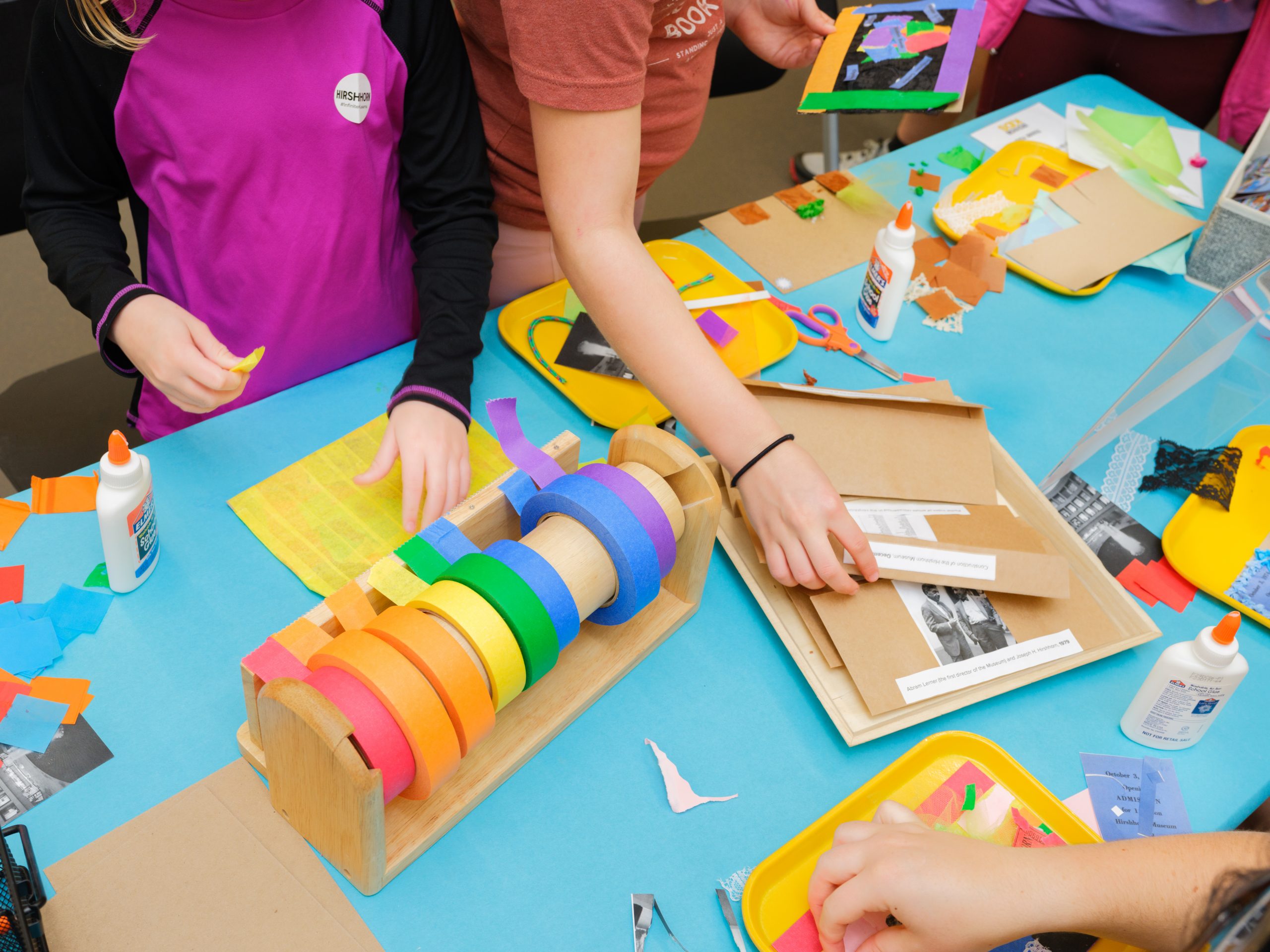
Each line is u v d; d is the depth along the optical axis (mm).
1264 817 837
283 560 897
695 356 877
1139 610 933
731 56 1996
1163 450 1055
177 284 1143
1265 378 1031
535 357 1135
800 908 722
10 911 610
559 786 776
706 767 799
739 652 889
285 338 1186
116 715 773
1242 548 983
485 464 1015
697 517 831
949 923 633
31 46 951
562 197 865
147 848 697
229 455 992
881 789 785
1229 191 1310
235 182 1050
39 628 809
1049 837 770
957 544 909
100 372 2051
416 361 1023
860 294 1290
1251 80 1753
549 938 688
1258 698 895
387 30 1049
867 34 1340
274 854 705
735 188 2701
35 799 716
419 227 1155
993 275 1323
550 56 785
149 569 868
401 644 676
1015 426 1136
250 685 694
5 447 1873
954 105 1194
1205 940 611
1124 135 1583
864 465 975
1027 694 878
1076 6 1796
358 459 1001
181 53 968
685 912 711
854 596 889
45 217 1033
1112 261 1348
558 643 748
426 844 719
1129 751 846
